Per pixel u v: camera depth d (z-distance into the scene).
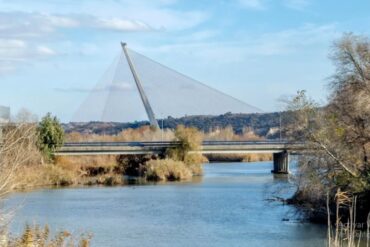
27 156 19.22
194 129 95.44
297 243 36.78
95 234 39.56
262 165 118.81
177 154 92.56
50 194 64.12
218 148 95.62
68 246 19.89
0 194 14.86
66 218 46.19
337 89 47.81
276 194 62.41
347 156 45.22
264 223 44.50
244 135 148.88
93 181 78.81
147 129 124.56
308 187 45.88
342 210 43.28
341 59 47.78
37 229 18.58
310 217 45.66
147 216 48.06
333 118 46.69
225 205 54.66
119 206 54.06
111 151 90.50
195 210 51.56
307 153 46.34
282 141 95.00
